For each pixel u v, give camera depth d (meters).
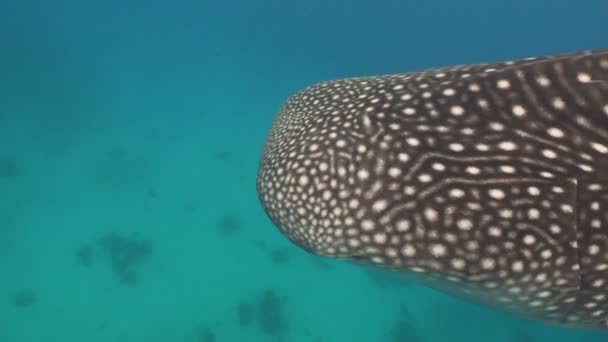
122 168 17.98
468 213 1.89
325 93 2.90
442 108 2.15
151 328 12.13
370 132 2.22
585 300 1.90
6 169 16.66
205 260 14.24
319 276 13.97
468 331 13.28
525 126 1.99
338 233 2.12
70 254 13.85
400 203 1.98
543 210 1.85
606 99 1.94
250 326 12.51
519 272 1.87
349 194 2.11
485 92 2.13
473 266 1.89
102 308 12.38
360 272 14.11
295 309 13.05
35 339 11.34
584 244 1.82
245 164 19.77
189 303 12.89
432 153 2.03
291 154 2.43
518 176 1.90
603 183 1.83
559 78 2.04
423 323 13.27
